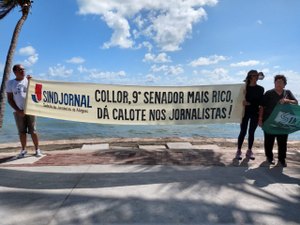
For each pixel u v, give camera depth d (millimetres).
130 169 6246
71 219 4121
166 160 6949
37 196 4863
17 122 7168
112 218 4156
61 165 6523
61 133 14945
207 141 9867
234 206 4551
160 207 4488
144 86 7492
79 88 7352
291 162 7062
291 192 5133
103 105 7465
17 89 6973
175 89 7520
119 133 15203
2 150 8492
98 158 7109
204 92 7508
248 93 6930
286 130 6625
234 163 6770
